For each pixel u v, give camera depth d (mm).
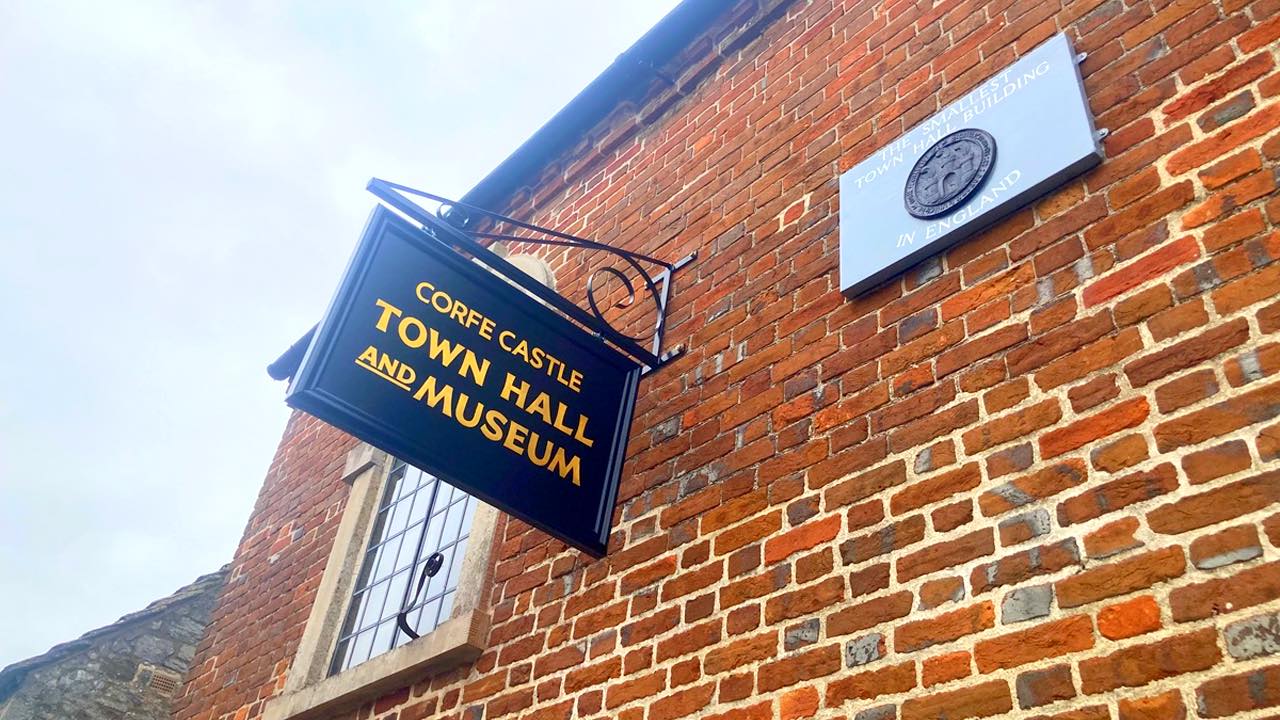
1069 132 3105
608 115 6004
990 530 2643
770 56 5020
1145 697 2160
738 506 3412
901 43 4199
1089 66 3281
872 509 2969
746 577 3205
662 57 5715
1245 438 2301
